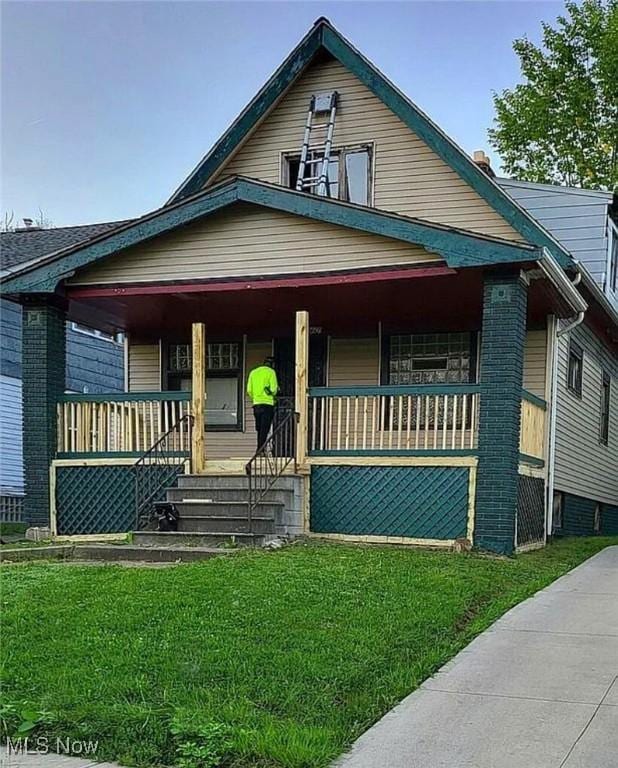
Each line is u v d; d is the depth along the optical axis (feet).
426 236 33.76
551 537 41.96
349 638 18.52
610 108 89.86
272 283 37.37
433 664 17.88
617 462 61.93
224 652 17.29
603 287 50.57
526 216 38.32
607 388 58.23
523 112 92.53
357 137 43.42
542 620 22.27
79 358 70.49
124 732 13.89
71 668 16.69
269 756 12.93
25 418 39.81
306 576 24.70
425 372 44.73
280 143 45.42
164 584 23.66
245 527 33.65
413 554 30.42
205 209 37.50
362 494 35.09
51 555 32.22
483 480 32.96
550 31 92.84
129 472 38.88
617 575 30.12
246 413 48.39
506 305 33.04
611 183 87.25
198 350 38.47
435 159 41.65
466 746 13.64
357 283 36.42
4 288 39.17
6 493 60.03
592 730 14.26
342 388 36.19
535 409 39.11
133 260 39.34
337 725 14.20
